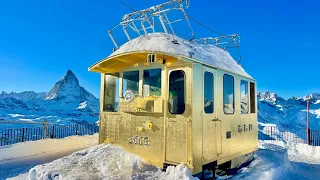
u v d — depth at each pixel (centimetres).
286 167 829
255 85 793
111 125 595
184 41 594
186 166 453
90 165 485
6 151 777
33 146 862
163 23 571
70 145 1002
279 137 1514
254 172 620
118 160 500
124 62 576
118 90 592
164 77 514
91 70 606
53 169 461
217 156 547
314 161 1021
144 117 535
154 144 515
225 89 605
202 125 500
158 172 464
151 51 493
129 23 629
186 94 482
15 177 581
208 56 595
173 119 493
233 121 633
